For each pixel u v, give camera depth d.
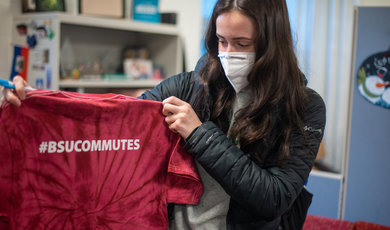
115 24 2.61
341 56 2.99
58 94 1.06
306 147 1.08
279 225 1.19
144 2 2.92
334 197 2.63
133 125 1.11
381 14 2.39
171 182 1.14
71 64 2.82
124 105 1.09
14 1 2.46
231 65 1.09
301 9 3.07
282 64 1.07
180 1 3.60
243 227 1.11
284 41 1.07
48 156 1.04
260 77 1.07
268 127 1.08
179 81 1.26
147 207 1.14
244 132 1.08
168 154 1.14
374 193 2.51
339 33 2.98
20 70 2.29
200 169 1.16
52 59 2.27
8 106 0.98
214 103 1.17
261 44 1.05
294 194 1.06
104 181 1.10
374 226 2.23
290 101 1.08
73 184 1.07
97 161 1.09
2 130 0.98
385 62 2.41
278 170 1.08
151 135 1.13
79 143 1.07
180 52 3.12
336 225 2.29
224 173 1.02
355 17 2.49
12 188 1.00
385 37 2.40
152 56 3.29
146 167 1.13
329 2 2.98
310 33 3.06
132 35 3.33
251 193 1.01
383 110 2.44
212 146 1.03
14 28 2.45
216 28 1.10
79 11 2.53
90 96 1.11
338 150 3.08
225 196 1.14
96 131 1.08
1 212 0.99
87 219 1.09
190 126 1.07
